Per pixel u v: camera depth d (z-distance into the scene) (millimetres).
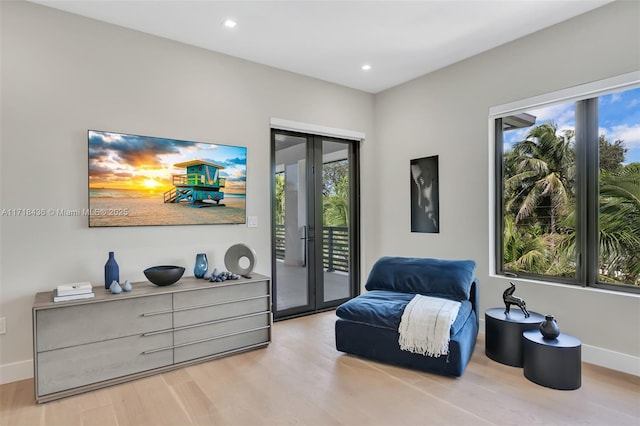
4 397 2410
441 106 4094
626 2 2723
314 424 2090
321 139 4594
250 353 3168
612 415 2152
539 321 2820
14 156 2666
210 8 2846
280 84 4062
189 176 3412
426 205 4254
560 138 3215
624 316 2738
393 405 2281
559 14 2967
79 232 2906
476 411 2201
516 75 3408
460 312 2828
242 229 3777
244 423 2105
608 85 2820
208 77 3566
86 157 2932
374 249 4918
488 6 2842
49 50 2795
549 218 3291
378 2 2777
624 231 2842
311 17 2992
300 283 4391
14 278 2668
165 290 2818
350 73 4219
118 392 2482
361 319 2963
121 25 3092
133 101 3150
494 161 3682
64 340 2420
